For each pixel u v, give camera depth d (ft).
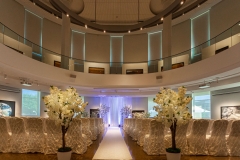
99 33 48.93
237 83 26.91
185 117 11.87
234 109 30.76
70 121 12.34
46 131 15.44
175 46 44.27
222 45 25.46
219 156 14.32
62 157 11.73
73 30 47.57
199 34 40.63
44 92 42.27
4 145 14.82
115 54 49.39
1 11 32.96
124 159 13.42
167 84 34.65
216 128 14.61
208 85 30.22
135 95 43.50
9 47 23.16
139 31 47.62
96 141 21.50
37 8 38.55
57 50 43.96
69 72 34.91
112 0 38.88
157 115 12.70
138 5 40.37
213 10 37.27
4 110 32.99
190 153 14.65
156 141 14.79
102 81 38.01
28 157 13.41
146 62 38.32
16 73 26.40
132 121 25.09
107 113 49.32
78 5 36.22
